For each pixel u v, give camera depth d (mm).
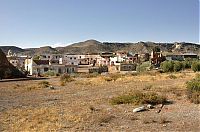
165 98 23422
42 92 34781
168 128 14609
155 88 33469
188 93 25703
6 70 75438
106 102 24016
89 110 20109
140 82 45344
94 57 157250
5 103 25453
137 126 15195
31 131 14055
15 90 38281
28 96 30938
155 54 122625
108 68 113375
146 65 100312
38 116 18109
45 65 107000
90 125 15508
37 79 68062
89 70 105562
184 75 59062
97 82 48000
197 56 151250
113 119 17078
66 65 108750
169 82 42906
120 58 142875
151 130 14250
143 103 22328
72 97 28766
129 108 20797
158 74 68062
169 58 139750
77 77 69250
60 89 38031
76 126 15242
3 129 14773
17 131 14227
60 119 17000
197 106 20812
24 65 125625
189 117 17219
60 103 24453
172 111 19250
